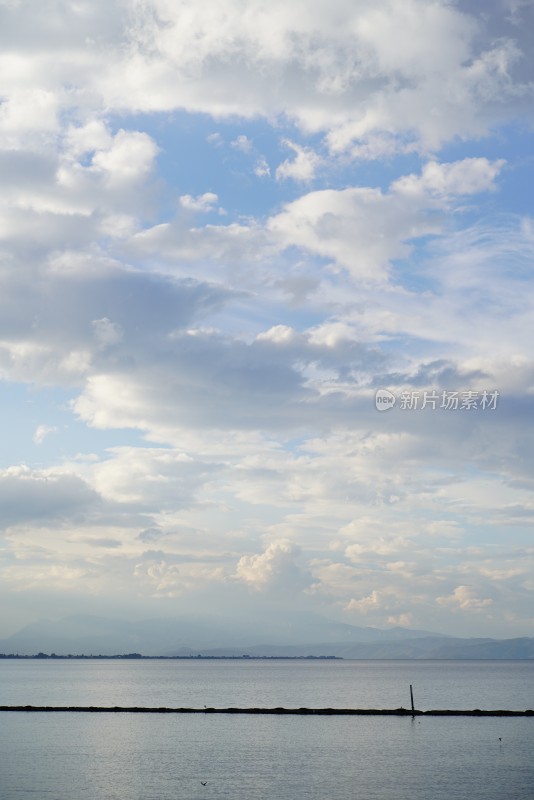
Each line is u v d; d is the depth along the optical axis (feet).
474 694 636.48
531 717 393.50
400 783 221.66
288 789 213.66
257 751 280.10
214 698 600.39
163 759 262.06
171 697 613.11
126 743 300.40
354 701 561.02
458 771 239.50
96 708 431.43
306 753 275.39
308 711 418.72
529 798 203.00
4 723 368.89
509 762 255.50
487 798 203.00
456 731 335.67
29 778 228.84
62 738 314.35
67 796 205.16
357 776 231.91
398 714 405.39
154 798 202.90
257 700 575.79
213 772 238.27
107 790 212.23
